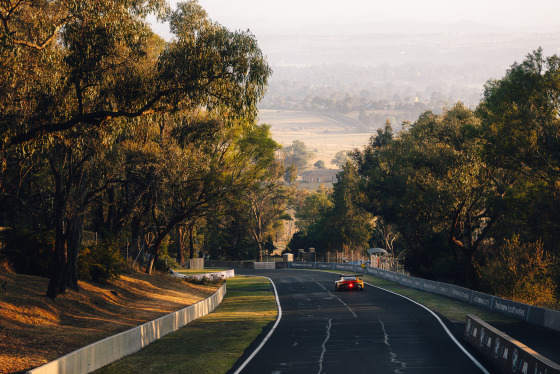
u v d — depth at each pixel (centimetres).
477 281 5506
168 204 4369
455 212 5288
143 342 2222
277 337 2417
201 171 4156
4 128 1764
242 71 1994
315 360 1841
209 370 1745
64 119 1967
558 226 4359
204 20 2041
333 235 10419
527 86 3816
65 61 1864
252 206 10250
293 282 6178
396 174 6988
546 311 2667
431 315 3120
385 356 1880
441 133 5488
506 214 4812
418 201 5456
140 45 2081
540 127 3931
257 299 4478
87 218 4125
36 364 1636
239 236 10131
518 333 2452
